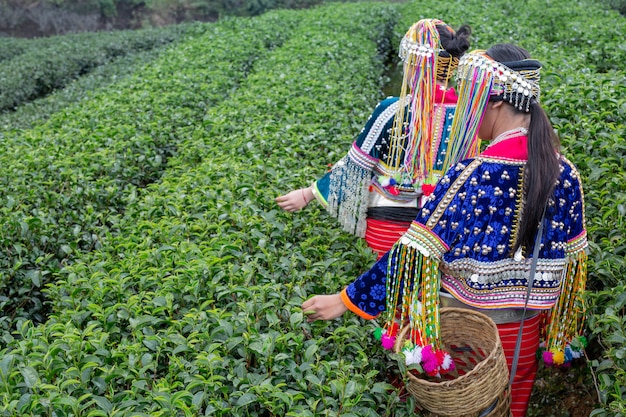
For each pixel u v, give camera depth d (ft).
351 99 22.66
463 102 7.97
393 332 8.60
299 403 8.18
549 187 7.50
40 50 48.83
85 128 21.89
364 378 8.43
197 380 7.77
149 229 12.94
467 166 7.73
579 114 15.76
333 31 40.75
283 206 11.18
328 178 10.80
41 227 14.10
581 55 24.58
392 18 49.93
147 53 45.24
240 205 13.15
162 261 11.28
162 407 7.39
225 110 22.11
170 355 8.81
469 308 8.27
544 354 8.72
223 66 30.96
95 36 56.08
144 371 8.23
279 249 11.77
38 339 8.96
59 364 8.33
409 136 9.76
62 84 43.09
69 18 85.51
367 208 10.61
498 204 7.67
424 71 9.52
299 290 10.07
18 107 37.76
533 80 7.63
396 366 9.83
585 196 12.60
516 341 8.29
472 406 7.38
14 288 13.30
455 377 8.46
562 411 11.71
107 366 8.34
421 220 7.80
